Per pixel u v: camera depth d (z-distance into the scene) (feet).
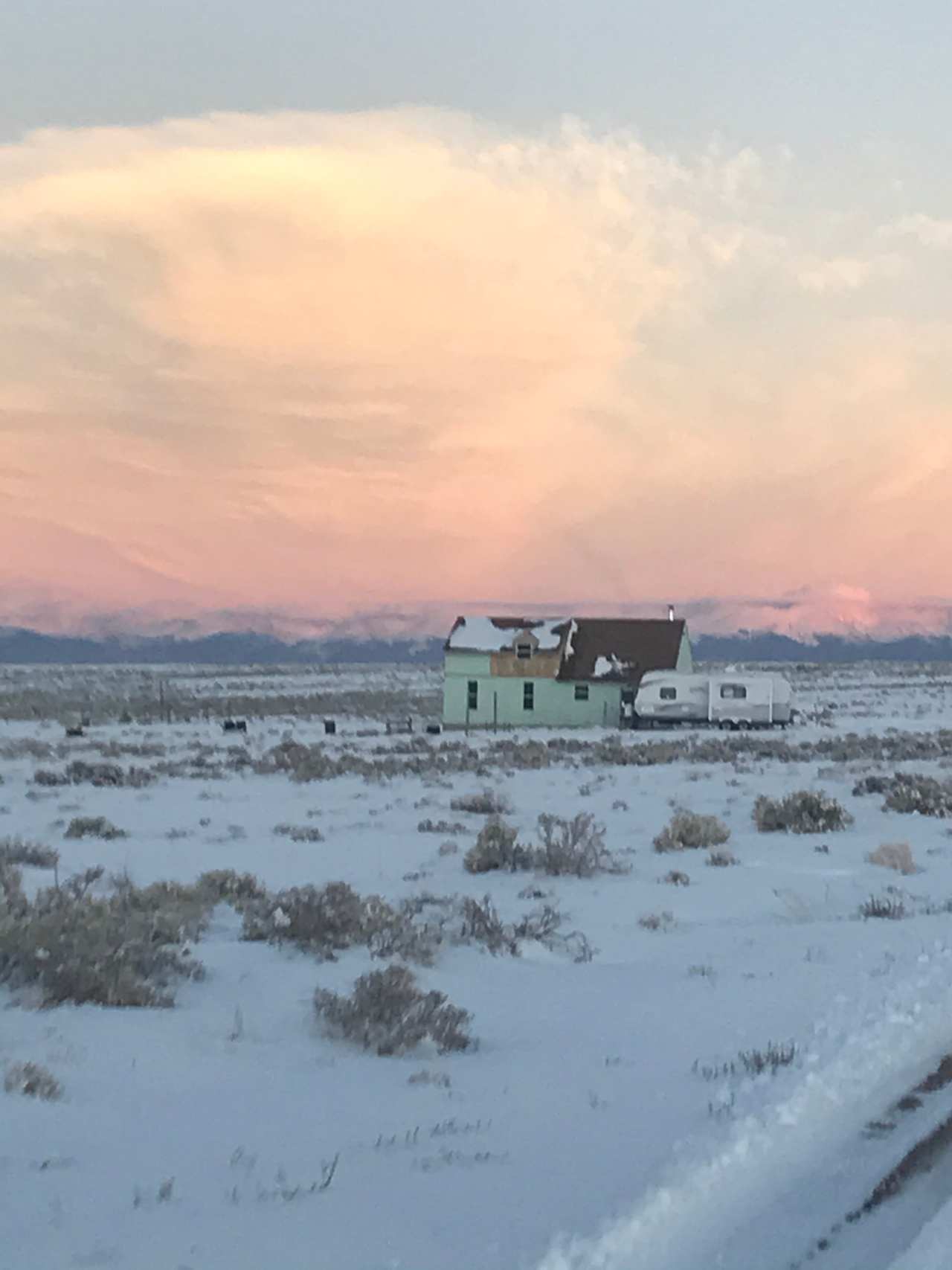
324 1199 22.74
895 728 258.57
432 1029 35.68
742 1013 39.29
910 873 74.79
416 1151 25.75
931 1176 24.29
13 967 39.19
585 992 43.27
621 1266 19.85
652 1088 30.73
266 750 199.11
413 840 89.66
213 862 77.71
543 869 73.00
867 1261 20.45
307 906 49.98
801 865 77.66
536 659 253.03
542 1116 28.40
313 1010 38.34
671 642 258.16
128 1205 22.20
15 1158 24.25
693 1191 23.00
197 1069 31.76
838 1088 29.81
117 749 194.08
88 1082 29.94
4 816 107.65
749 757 174.91
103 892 59.57
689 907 62.75
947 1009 37.65
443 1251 20.24
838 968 46.11
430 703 389.80
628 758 168.96
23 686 574.15
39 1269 19.29
